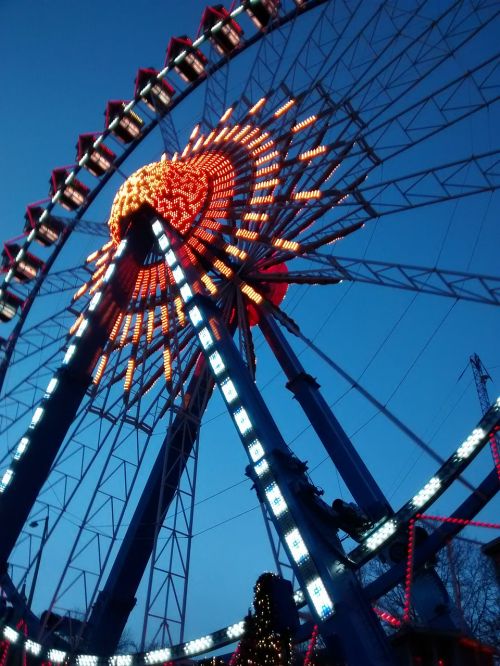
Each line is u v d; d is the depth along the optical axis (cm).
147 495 3269
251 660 1752
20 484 2697
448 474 1838
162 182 3450
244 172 3406
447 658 1580
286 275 3253
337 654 1767
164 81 4047
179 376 2917
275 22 3525
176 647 2297
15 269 4206
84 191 4341
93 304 3169
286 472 2136
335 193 2959
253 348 3388
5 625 2791
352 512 2086
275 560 2023
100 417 3147
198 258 3394
